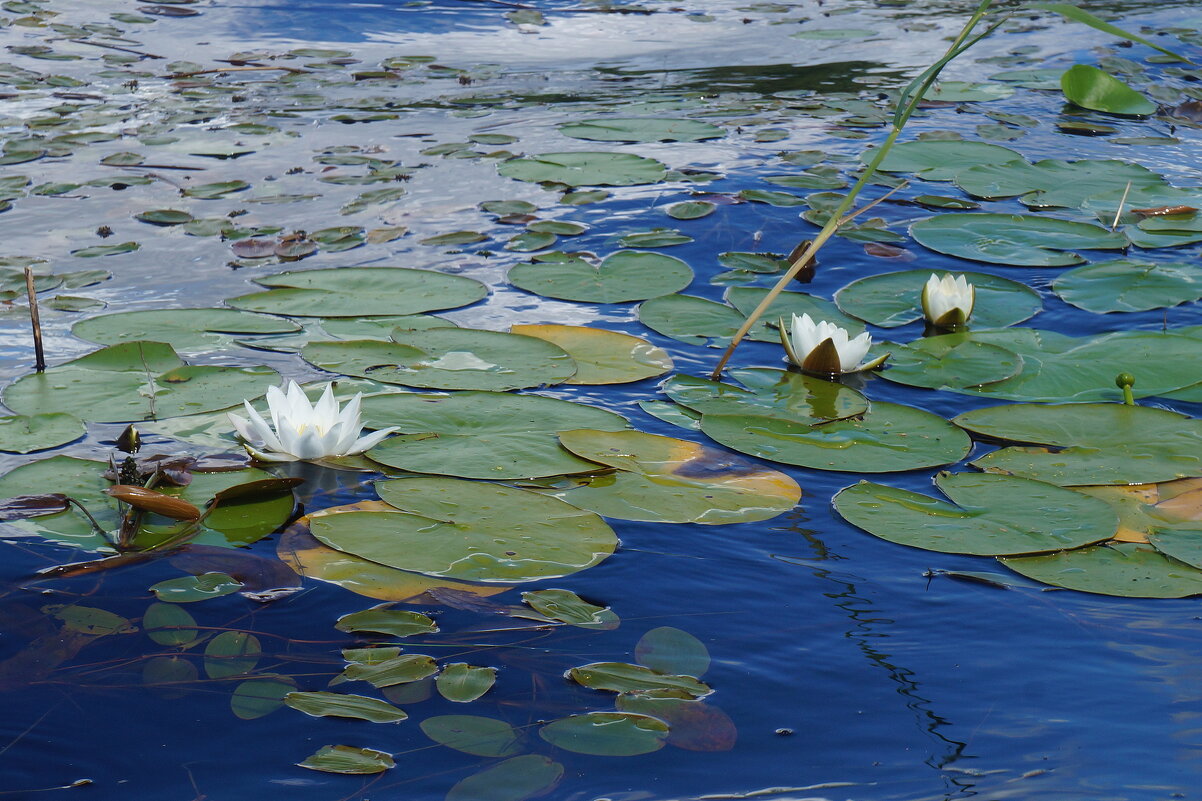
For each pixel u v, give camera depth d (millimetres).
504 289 3617
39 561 2006
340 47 7523
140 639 1788
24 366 2916
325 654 1768
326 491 2309
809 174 4848
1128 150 5305
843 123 5719
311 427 2400
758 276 3770
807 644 1835
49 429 2537
